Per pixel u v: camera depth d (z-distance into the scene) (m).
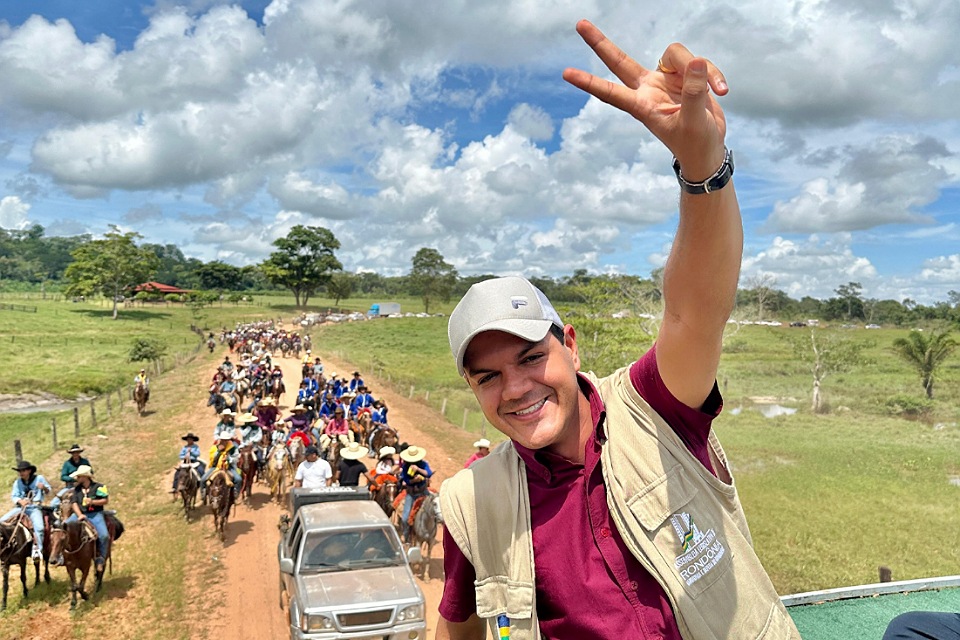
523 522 1.55
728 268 1.26
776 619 1.47
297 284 120.31
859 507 14.89
